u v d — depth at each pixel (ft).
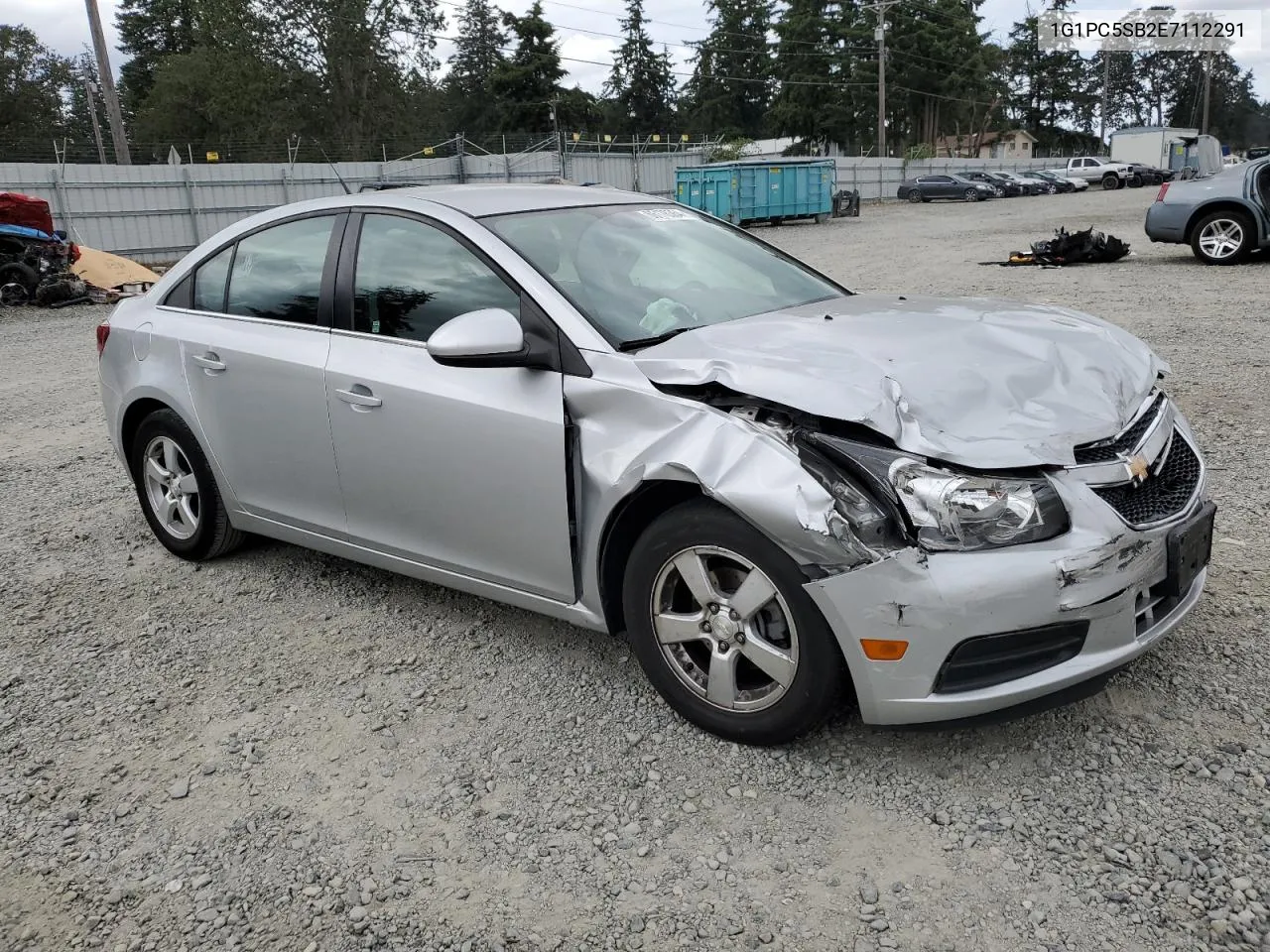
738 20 279.90
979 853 8.28
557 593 10.80
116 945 7.88
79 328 46.75
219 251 14.60
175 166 90.12
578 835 8.83
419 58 191.62
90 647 13.05
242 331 13.67
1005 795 8.95
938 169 188.14
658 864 8.41
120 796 9.80
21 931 8.08
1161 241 46.52
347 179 102.12
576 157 125.39
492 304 11.07
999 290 41.04
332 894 8.29
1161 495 9.43
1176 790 8.85
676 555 9.65
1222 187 44.01
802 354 9.52
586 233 12.17
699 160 143.13
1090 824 8.51
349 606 13.84
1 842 9.20
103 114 257.34
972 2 271.90
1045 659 8.67
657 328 10.83
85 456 22.81
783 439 8.84
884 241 74.38
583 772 9.71
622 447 9.70
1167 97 363.97
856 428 8.84
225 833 9.14
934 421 8.63
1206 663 10.85
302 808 9.44
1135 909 7.56
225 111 180.24
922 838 8.50
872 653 8.54
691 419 9.32
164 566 15.69
